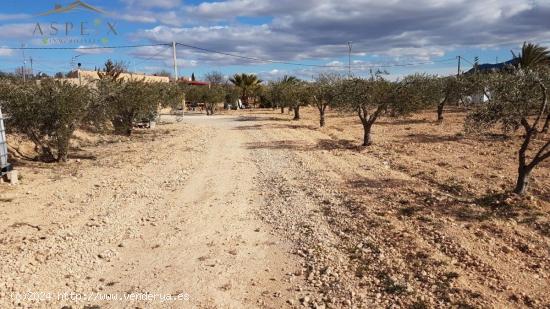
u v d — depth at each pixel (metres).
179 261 6.10
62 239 6.88
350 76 17.09
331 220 7.66
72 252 6.36
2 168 10.82
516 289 4.97
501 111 8.34
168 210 8.55
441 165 12.24
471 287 5.02
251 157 14.77
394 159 13.44
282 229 7.35
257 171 12.32
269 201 9.11
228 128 25.33
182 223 7.75
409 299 4.81
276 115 37.34
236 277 5.59
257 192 9.93
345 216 7.80
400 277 5.33
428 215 7.58
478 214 7.55
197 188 10.38
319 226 7.36
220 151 16.25
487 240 6.40
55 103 13.39
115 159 14.72
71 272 5.72
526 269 5.48
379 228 7.02
